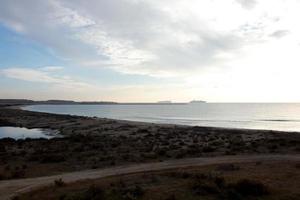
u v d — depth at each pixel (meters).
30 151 38.53
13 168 27.33
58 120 102.94
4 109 191.12
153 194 15.87
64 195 16.06
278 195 15.36
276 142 40.44
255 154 31.75
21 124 92.81
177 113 179.62
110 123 85.25
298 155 30.55
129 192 15.84
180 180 19.00
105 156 32.84
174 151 35.25
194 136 53.25
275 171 21.50
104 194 15.60
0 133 70.81
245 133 57.38
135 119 123.69
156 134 56.47
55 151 37.28
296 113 164.25
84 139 48.88
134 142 45.28
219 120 113.50
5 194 18.08
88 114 173.62
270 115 145.88
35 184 20.45
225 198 14.98
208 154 32.62
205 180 18.27
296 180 18.44
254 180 17.33
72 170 26.12
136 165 27.33
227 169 22.80
